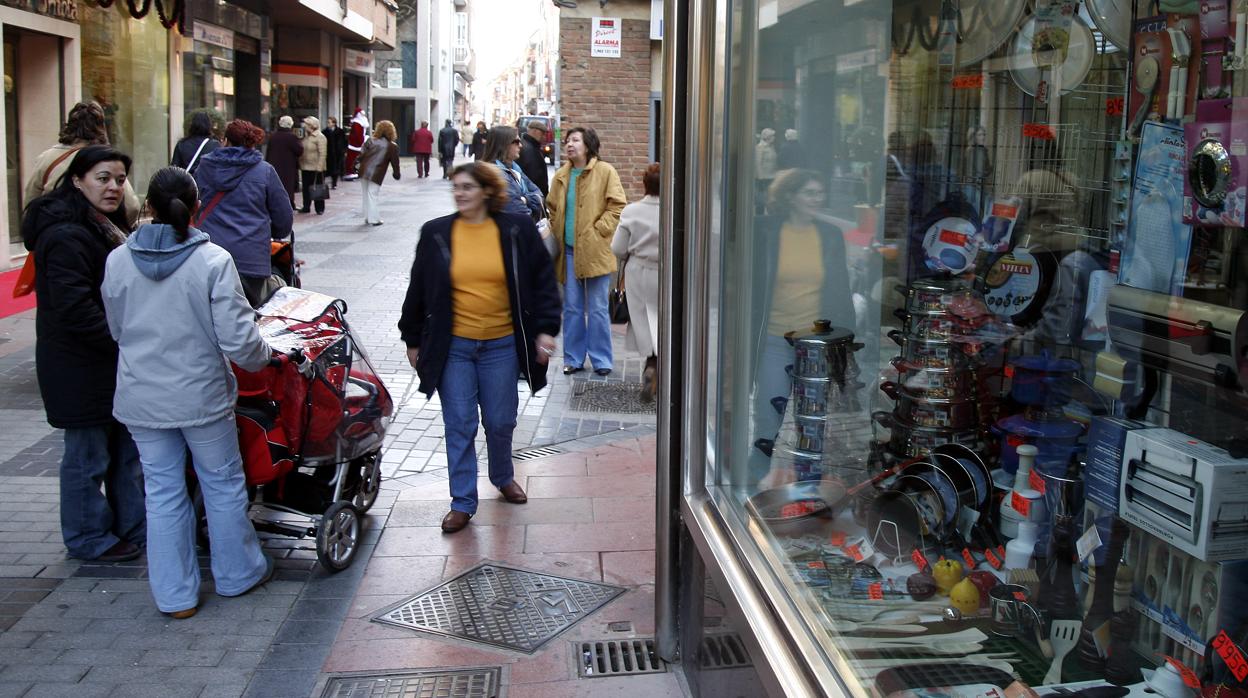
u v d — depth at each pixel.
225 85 22.02
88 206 4.34
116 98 16.22
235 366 4.25
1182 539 2.01
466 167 4.85
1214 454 1.99
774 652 2.69
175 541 4.11
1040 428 2.62
